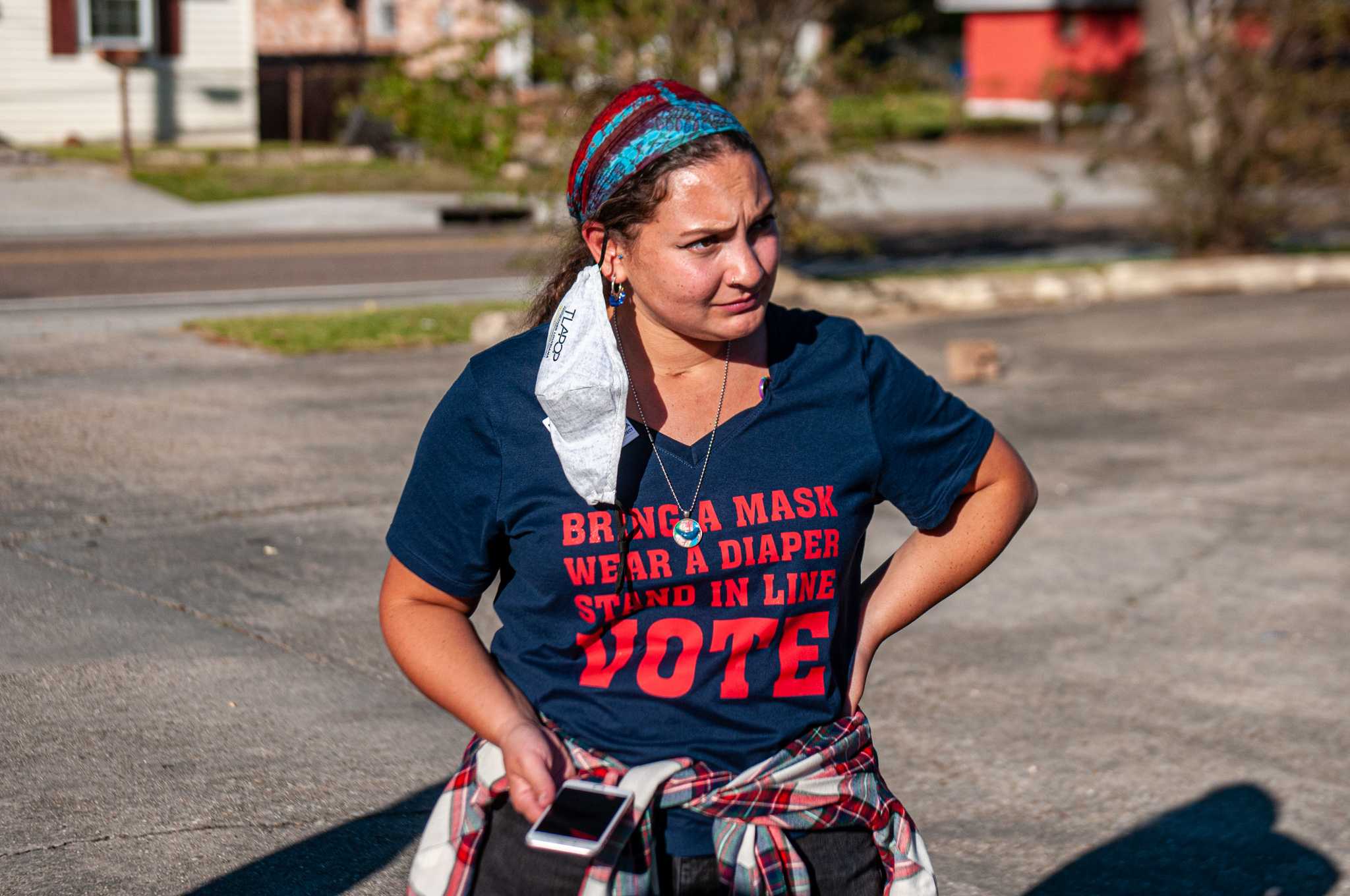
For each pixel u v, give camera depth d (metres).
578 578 2.19
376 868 3.96
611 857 2.11
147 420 8.74
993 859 4.22
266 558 6.44
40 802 4.16
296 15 34.50
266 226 20.23
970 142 36.59
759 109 13.10
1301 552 7.39
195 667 5.22
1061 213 25.02
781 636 2.23
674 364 2.25
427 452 2.28
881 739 5.02
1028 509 2.50
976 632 6.14
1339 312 15.04
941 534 2.47
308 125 29.75
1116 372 11.80
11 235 18.17
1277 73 17.05
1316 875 4.22
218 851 3.97
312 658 5.39
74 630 5.47
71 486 7.30
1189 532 7.67
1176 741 5.12
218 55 27.73
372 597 6.05
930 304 14.59
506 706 2.19
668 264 2.12
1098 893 4.05
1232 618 6.42
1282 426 10.16
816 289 13.98
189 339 11.41
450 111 12.91
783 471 2.24
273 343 11.27
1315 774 4.89
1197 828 4.48
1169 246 20.12
